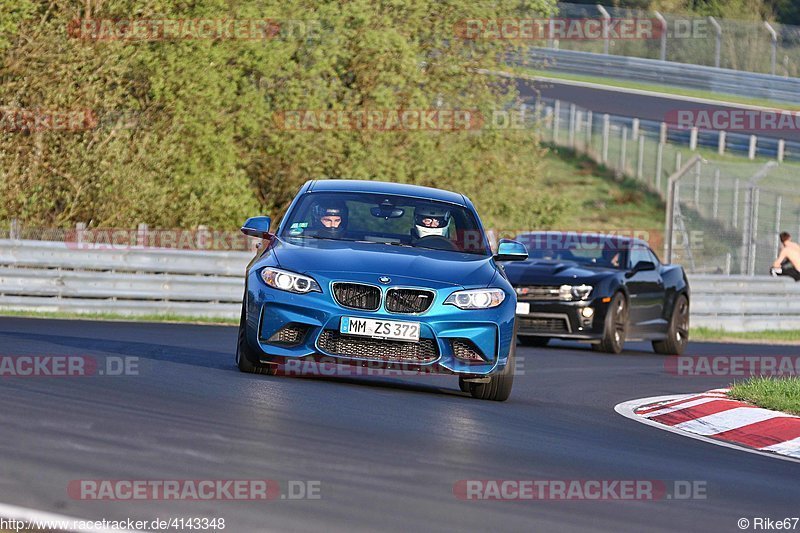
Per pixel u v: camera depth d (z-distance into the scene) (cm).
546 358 5084
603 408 3400
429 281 3106
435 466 2017
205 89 7781
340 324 3055
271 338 3114
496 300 3170
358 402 2817
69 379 2794
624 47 19238
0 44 7281
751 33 19050
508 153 9619
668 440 2784
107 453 1870
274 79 8394
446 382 3722
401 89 8950
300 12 8281
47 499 1555
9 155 7519
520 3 9625
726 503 1967
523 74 9700
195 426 2203
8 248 6050
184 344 4350
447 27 9369
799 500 2084
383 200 3525
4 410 2216
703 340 7544
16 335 4000
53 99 7450
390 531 1515
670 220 10238
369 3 8756
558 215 9825
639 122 16275
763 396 3416
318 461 1953
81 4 7544
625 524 1702
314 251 3209
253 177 8888
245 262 6706
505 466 2097
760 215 12975
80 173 7531
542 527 1620
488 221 9300
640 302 5981
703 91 18262
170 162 7794
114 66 7506
